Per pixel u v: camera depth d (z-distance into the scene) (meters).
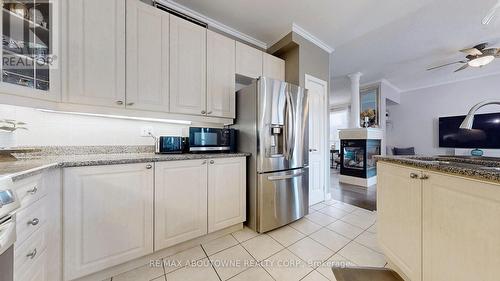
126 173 1.37
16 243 0.81
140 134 1.97
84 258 1.23
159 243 1.52
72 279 1.20
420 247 1.11
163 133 2.10
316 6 2.23
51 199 1.11
